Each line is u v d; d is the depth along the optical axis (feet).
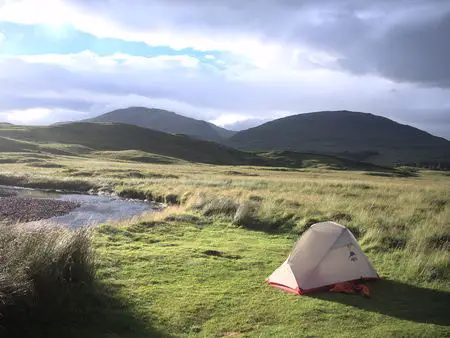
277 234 57.11
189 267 38.73
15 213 85.35
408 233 49.85
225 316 28.48
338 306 30.68
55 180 151.02
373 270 36.86
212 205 71.31
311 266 34.76
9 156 263.49
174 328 26.55
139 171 189.57
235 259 42.63
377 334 26.00
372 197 83.30
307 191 99.30
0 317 24.30
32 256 27.45
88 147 422.82
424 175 442.09
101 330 25.68
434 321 28.35
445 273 37.45
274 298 32.07
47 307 26.73
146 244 47.52
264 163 508.94
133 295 31.19
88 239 33.73
